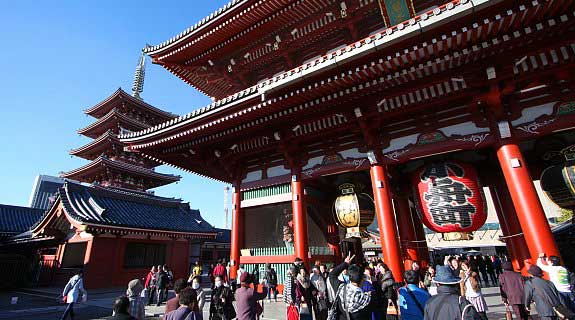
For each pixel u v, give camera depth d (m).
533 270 6.80
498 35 7.32
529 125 8.60
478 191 9.13
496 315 10.28
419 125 10.35
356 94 9.45
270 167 13.58
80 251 25.08
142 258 25.58
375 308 5.78
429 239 32.91
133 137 13.27
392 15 12.84
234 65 17.38
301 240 11.43
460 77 8.55
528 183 8.02
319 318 7.69
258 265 12.95
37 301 18.70
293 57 16.22
